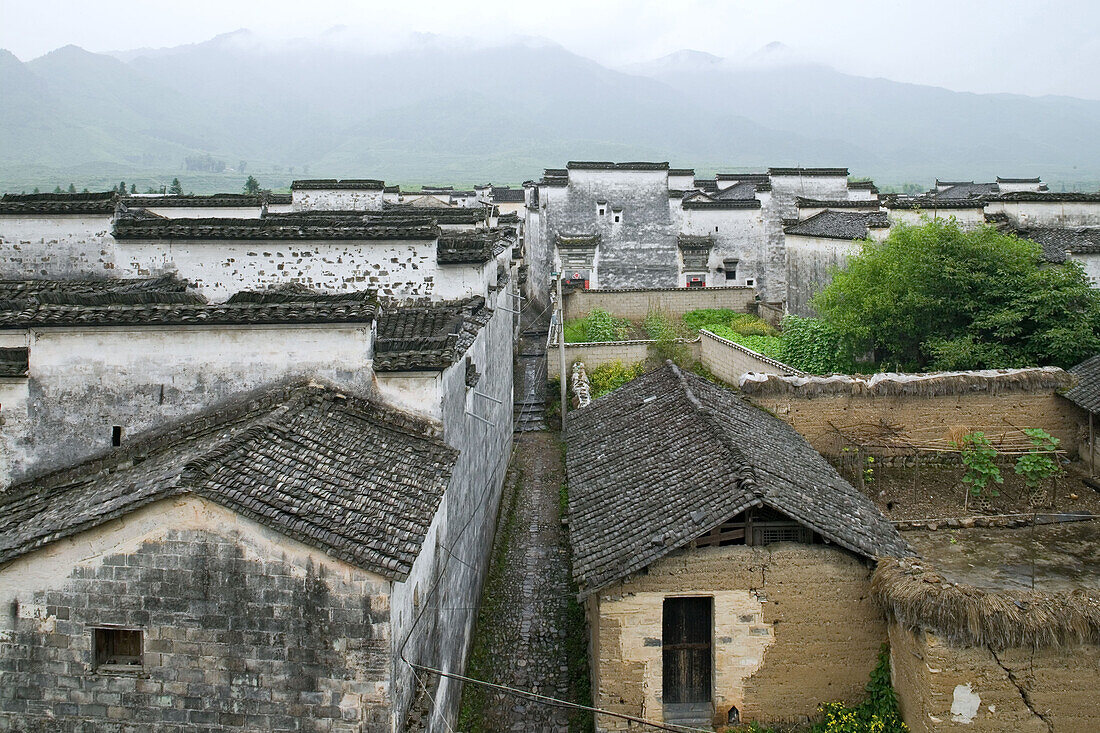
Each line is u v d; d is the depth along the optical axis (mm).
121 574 9391
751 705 12523
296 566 9266
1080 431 21031
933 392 20656
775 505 12156
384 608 9227
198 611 9359
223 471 9633
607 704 12539
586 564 12312
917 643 11273
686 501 13047
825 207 43719
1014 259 24812
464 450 15406
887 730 11891
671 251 47688
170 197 30844
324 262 18094
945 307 25109
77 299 13023
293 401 11977
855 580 12453
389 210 30609
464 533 15289
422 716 10141
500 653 16406
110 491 10391
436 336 14570
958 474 20188
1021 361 23375
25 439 12461
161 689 9453
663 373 20297
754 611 12438
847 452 20250
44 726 9555
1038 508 18250
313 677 9312
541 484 25828
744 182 59031
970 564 15156
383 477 10977
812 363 29500
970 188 64375
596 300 40969
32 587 9453
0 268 18297
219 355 12547
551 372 34188
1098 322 23391
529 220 53594
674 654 12688
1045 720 10953
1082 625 10719
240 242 17938
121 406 12484
